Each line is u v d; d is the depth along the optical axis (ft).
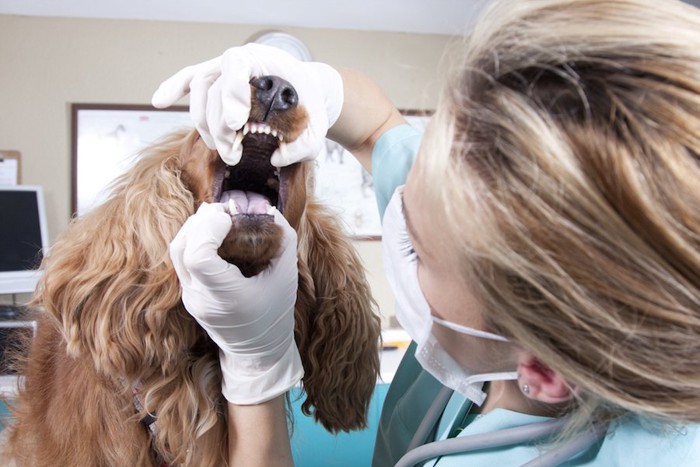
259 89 1.96
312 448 4.63
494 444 2.10
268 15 7.45
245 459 2.26
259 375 2.27
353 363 2.84
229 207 2.11
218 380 2.48
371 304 3.05
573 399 1.89
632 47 1.30
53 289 2.33
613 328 1.39
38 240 6.70
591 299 1.36
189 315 2.37
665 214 1.25
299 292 2.71
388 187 2.89
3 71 7.25
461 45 1.67
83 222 2.50
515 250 1.38
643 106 1.27
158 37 7.53
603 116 1.29
